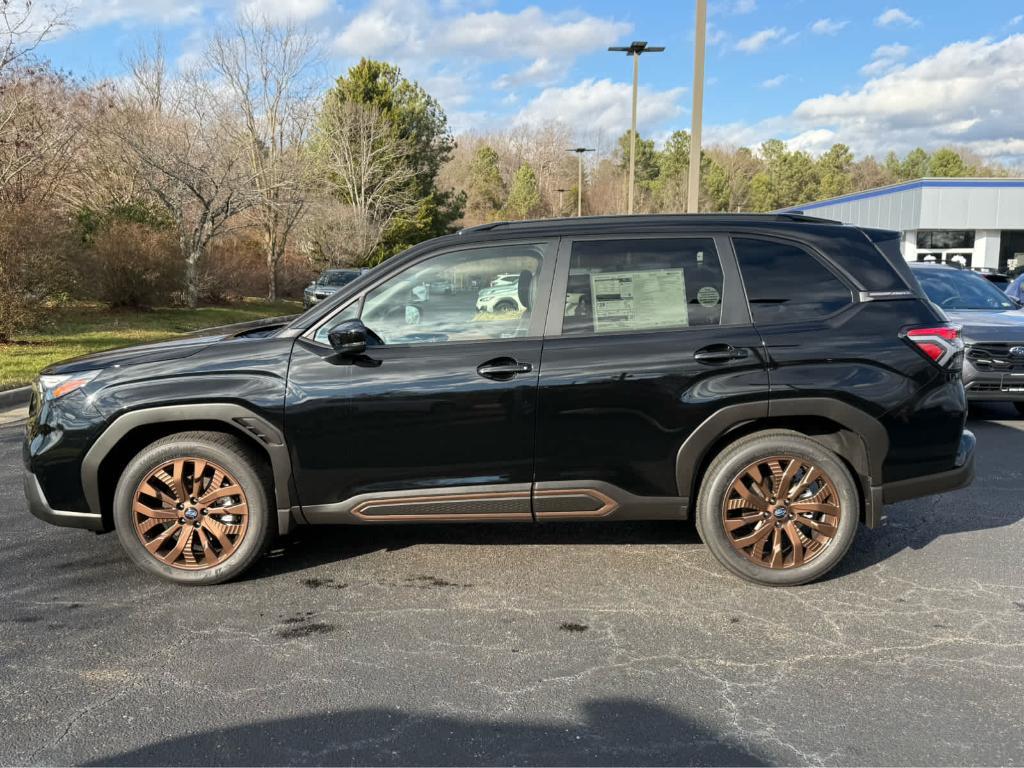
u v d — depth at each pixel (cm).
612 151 11806
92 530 392
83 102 2292
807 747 260
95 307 2020
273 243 3084
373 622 354
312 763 253
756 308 381
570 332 378
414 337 380
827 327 378
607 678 304
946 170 10475
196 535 397
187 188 2333
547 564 421
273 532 399
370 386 372
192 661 318
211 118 2794
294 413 372
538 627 348
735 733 268
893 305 385
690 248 386
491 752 258
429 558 430
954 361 386
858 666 312
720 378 370
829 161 10988
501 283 383
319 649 328
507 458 376
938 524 485
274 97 3133
